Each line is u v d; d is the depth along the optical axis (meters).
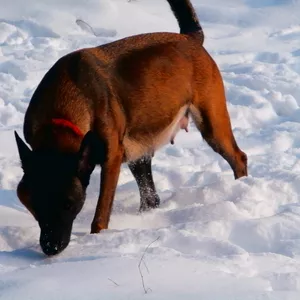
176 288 5.43
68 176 7.23
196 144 11.20
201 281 5.58
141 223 8.16
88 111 7.88
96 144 7.54
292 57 14.89
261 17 17.80
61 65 8.01
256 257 6.54
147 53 8.54
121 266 5.87
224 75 13.71
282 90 13.20
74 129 7.65
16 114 11.98
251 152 10.81
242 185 8.65
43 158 7.36
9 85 13.08
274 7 18.42
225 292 5.36
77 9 17.17
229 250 6.62
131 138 8.47
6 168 9.86
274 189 8.70
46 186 7.17
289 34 16.72
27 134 7.86
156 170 9.78
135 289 5.39
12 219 8.35
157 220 8.20
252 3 19.06
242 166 9.29
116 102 8.12
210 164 10.16
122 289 5.39
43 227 7.04
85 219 8.40
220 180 8.80
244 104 12.57
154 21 17.06
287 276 5.80
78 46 15.47
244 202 8.19
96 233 7.54
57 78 7.89
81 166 7.31
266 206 8.16
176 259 6.10
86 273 5.73
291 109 12.48
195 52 8.96
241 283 5.55
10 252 6.99
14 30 16.12
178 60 8.75
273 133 11.33
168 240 6.95
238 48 15.67
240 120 11.98
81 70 7.96
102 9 17.09
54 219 7.04
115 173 8.05
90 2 17.34
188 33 9.20
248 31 16.88
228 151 9.22
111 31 16.45
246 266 6.21
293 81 13.45
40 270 5.87
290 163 10.23
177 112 8.81
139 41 8.63
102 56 8.27
